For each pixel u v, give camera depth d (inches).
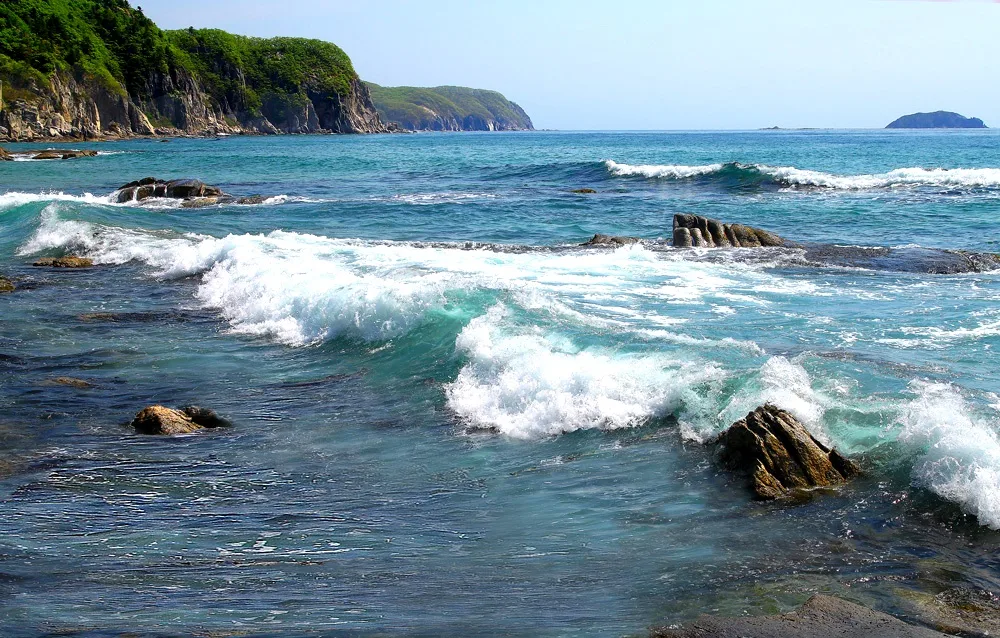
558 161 3270.2
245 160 3216.0
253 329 631.2
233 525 315.3
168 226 1155.3
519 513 320.8
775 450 332.5
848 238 1115.3
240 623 235.5
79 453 394.0
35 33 6038.4
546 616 239.9
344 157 3570.4
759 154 3612.2
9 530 309.6
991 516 287.6
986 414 352.8
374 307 581.6
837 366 435.2
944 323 568.1
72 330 633.0
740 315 602.5
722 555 277.1
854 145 4690.0
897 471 325.1
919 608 238.8
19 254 994.7
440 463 376.5
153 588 261.4
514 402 428.1
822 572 262.8
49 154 3341.5
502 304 555.2
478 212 1424.7
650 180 2110.0
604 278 762.8
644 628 230.7
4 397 474.6
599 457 369.7
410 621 237.0
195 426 431.5
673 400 401.1
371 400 466.9
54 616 239.3
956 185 1744.6
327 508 331.3
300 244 923.4
